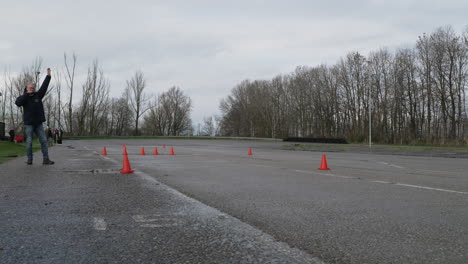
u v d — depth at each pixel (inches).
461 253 123.6
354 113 2546.8
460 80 1969.7
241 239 138.6
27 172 355.9
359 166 505.0
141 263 112.6
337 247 129.8
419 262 115.0
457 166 522.3
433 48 2050.9
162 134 3767.2
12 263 111.2
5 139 1116.5
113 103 3494.1
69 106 2549.2
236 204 206.2
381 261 115.8
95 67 2677.2
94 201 211.2
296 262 114.7
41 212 181.2
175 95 3772.1
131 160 553.9
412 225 160.4
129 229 151.3
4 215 174.4
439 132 2118.6
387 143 2190.0
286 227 156.4
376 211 188.9
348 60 2522.1
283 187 274.1
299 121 3142.2
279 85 3280.0
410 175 378.9
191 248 127.6
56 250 123.9
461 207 200.4
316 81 2901.1
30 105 432.1
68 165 439.2
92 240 135.6
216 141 2353.6
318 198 226.8
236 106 3769.7
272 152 951.0
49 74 443.8
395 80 2315.5
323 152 995.3
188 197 227.6
